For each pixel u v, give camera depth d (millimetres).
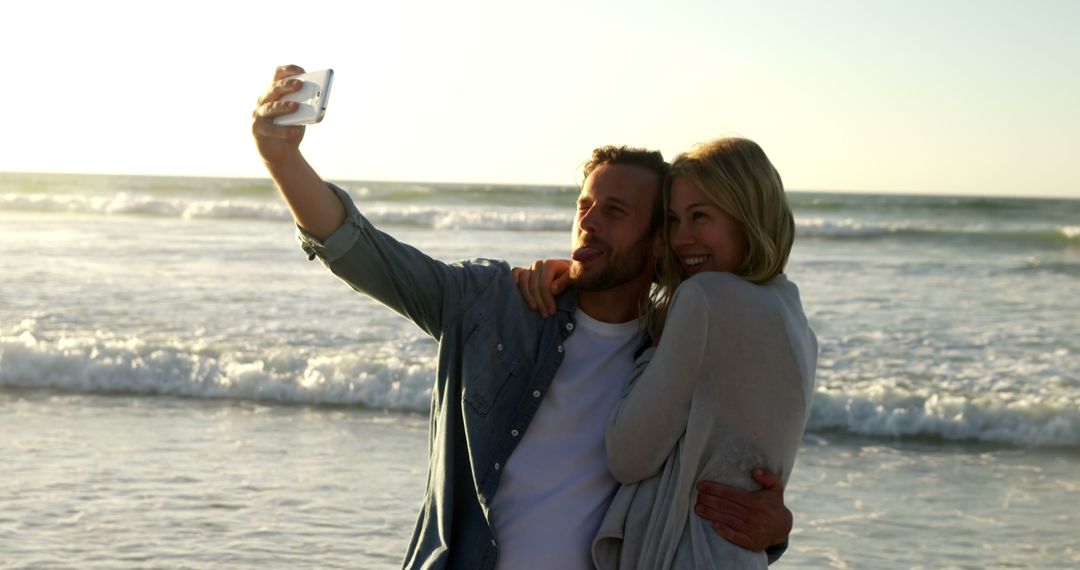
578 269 2441
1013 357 12484
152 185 47500
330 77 2074
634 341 2504
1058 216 39969
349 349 11992
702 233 2369
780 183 2391
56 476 7363
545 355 2457
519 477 2406
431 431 2559
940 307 16641
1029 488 7824
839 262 24219
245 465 7758
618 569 2357
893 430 9500
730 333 2242
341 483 7367
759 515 2234
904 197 47438
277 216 36719
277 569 5789
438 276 2438
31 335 12203
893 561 6230
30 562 5797
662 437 2268
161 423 8992
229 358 10961
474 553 2375
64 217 35875
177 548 6055
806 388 2309
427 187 47094
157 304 15312
